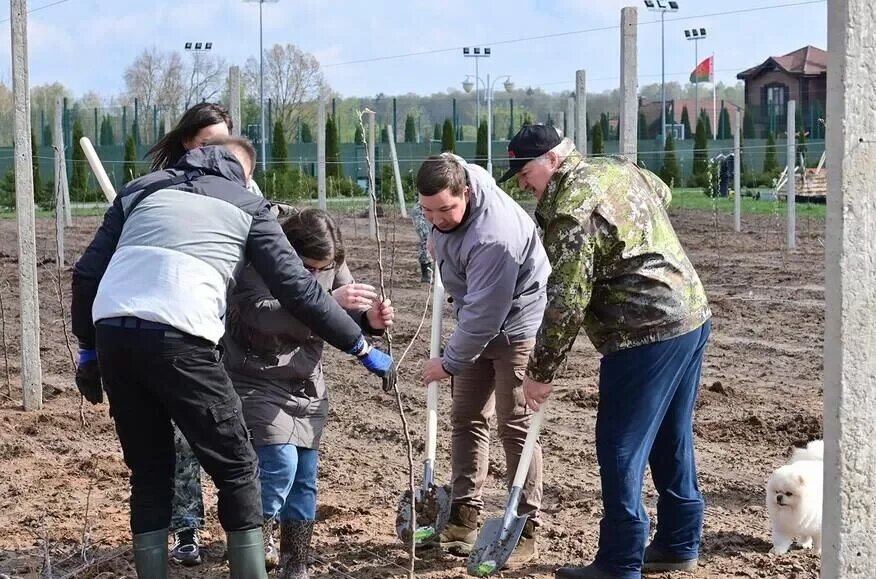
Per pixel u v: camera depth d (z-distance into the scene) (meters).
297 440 4.43
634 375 4.21
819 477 5.16
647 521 4.39
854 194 2.93
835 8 2.90
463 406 5.04
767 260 18.41
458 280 4.79
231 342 4.43
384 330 4.50
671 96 75.44
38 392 8.30
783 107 54.25
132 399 3.94
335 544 5.29
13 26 7.81
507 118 53.69
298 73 55.03
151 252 3.81
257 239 3.95
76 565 4.99
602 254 4.13
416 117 52.38
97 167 5.31
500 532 4.48
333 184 33.09
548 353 4.18
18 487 6.29
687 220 27.36
